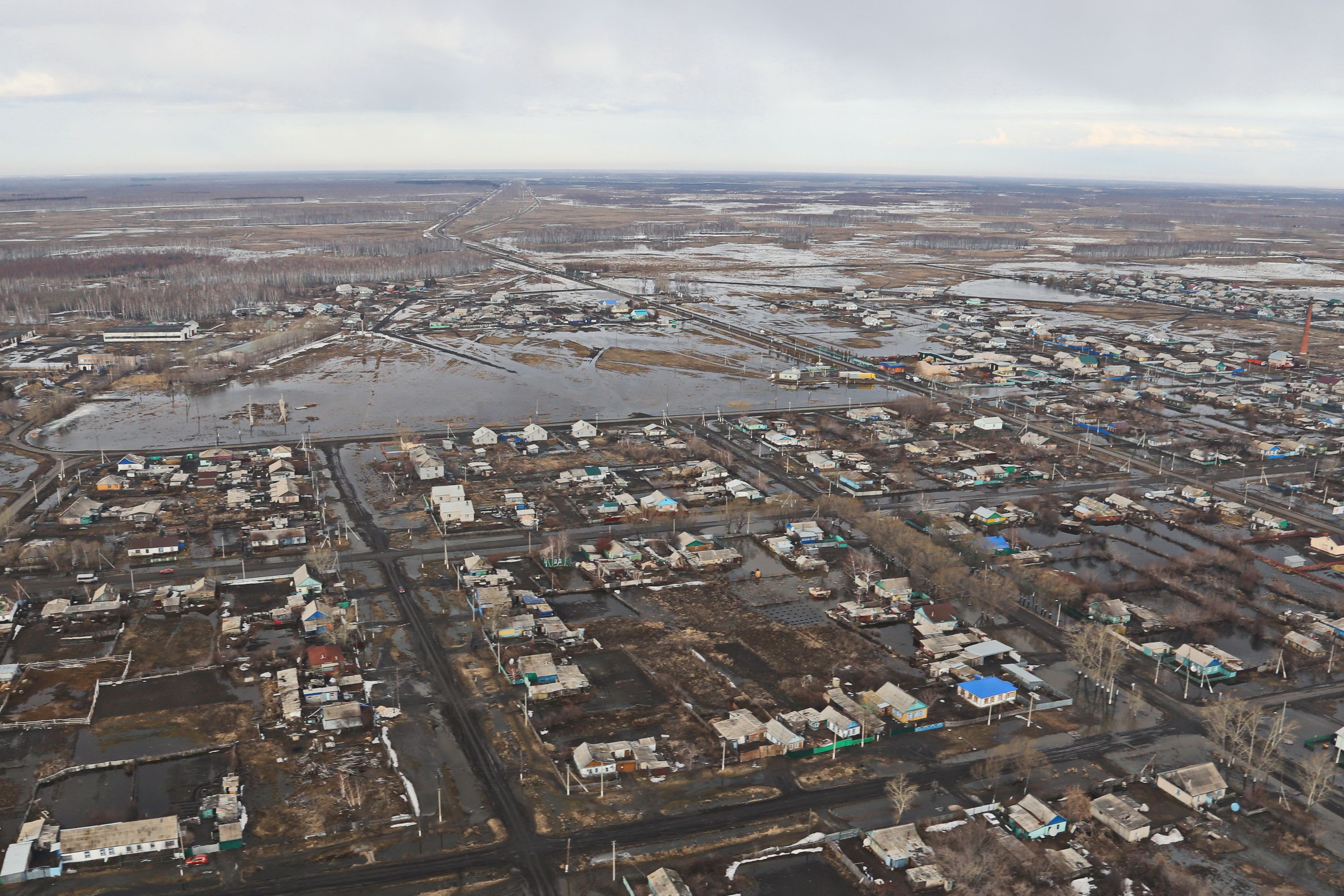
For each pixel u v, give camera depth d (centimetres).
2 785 8906
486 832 8350
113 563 13950
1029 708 10494
